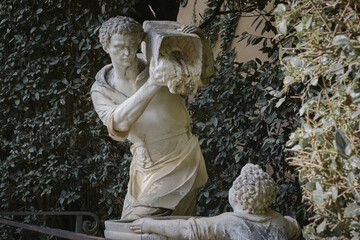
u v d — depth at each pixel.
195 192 4.13
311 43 2.89
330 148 2.86
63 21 6.46
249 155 6.12
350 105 2.72
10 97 6.56
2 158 6.77
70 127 6.54
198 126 6.38
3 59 6.60
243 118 6.18
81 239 4.46
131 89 4.05
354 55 2.62
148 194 3.99
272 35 7.19
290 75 3.09
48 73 6.57
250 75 6.43
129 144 6.50
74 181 6.57
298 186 5.88
